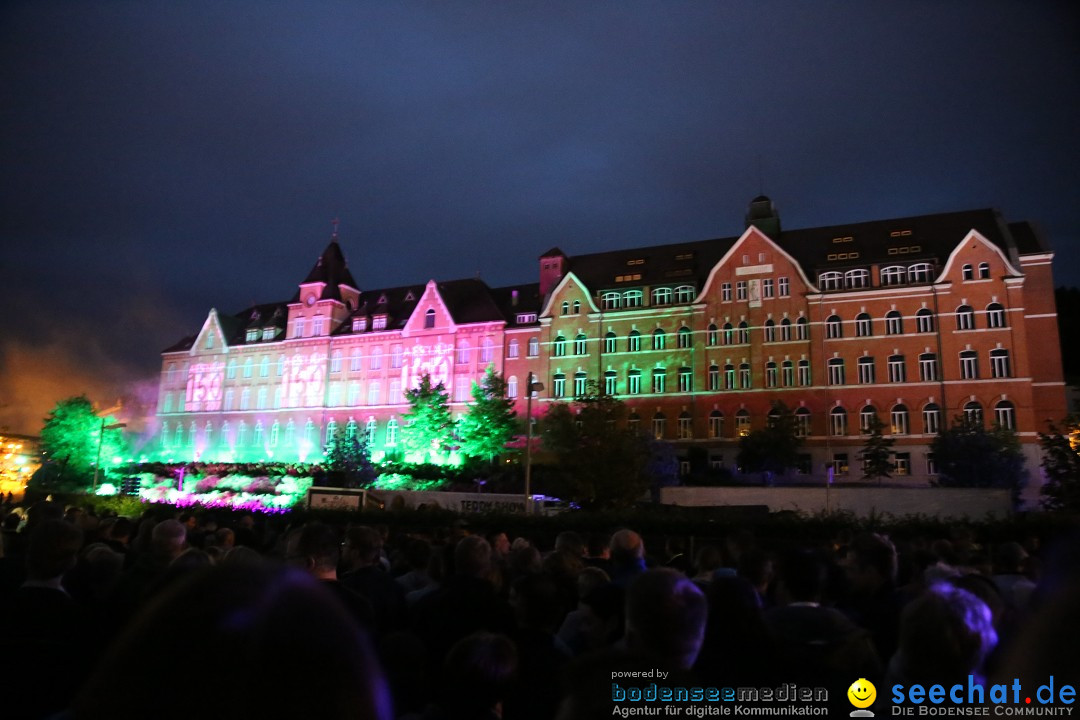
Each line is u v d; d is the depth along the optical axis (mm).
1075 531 3236
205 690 1970
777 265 66562
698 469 63531
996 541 23188
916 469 58688
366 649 2293
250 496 59469
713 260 73625
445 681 4766
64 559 6371
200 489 66750
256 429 89250
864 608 7730
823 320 63938
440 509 32531
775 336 65312
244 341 94438
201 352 96062
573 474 49281
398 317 86750
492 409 68438
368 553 8586
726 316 67500
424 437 71562
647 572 4984
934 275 61719
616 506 46969
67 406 86438
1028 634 2363
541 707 5832
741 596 5629
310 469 65750
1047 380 58312
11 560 7953
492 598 6949
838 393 62281
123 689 1995
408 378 81812
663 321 70250
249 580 2260
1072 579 2414
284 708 2014
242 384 91938
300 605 2217
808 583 6508
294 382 88312
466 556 7895
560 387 72938
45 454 86375
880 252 65375
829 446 61531
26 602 6008
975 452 50938
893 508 35781
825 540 24828
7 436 97625
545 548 28641
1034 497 54344
